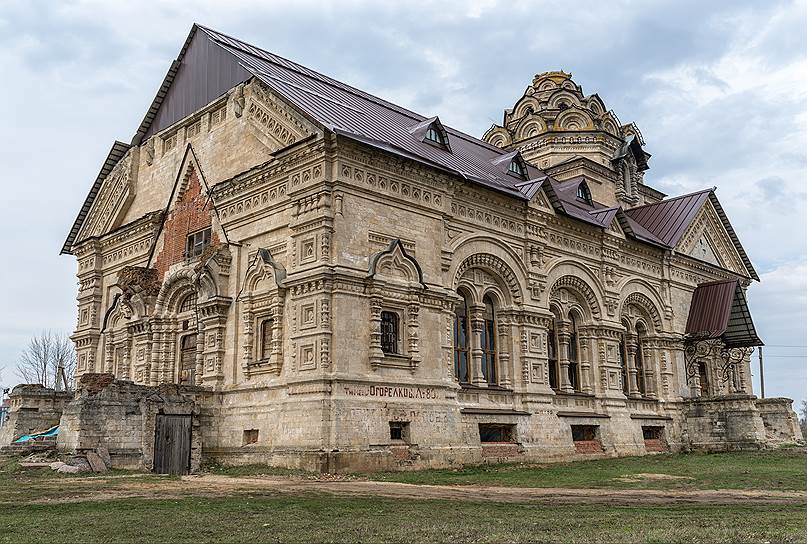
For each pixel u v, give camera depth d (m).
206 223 34.22
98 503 16.72
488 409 32.72
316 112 29.41
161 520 13.95
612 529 12.84
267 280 29.75
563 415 36.41
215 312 31.19
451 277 32.00
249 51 37.81
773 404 48.41
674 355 46.00
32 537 12.22
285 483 22.20
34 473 24.66
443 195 32.28
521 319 35.56
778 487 22.28
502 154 46.69
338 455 25.67
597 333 40.47
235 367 30.42
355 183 28.66
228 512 15.08
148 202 40.00
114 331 39.84
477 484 22.75
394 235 29.80
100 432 26.05
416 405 28.94
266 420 28.22
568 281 39.19
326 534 12.30
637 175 61.16
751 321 47.88
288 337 28.39
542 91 60.69
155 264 37.28
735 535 12.10
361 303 28.00
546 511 15.76
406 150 30.59
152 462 26.84
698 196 51.47
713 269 51.78
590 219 40.72
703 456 38.16
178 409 28.16
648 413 43.03
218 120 35.16
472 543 11.43
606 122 59.88
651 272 46.03
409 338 29.41
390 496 18.83
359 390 27.11
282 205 29.84
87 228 45.12
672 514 15.34
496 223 35.22
